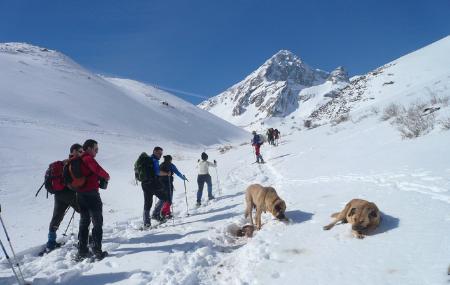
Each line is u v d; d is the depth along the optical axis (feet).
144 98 335.88
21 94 188.34
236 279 17.99
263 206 25.57
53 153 84.48
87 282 19.53
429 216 20.03
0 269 22.52
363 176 31.78
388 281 14.97
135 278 19.22
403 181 26.99
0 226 34.68
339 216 21.80
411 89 106.83
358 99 262.88
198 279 18.98
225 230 26.53
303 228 22.86
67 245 26.45
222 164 74.49
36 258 24.63
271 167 55.77
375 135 52.49
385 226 20.22
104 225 33.78
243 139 330.13
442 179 24.85
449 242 16.75
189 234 26.71
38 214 40.60
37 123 135.74
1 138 88.28
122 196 50.80
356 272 16.22
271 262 19.07
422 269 15.20
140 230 30.73
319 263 17.85
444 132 38.27
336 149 52.65
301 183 36.88
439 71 220.23
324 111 297.12
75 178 22.72
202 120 342.03
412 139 41.14
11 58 274.77
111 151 103.71
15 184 54.24
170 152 130.82
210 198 40.40
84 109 202.59
